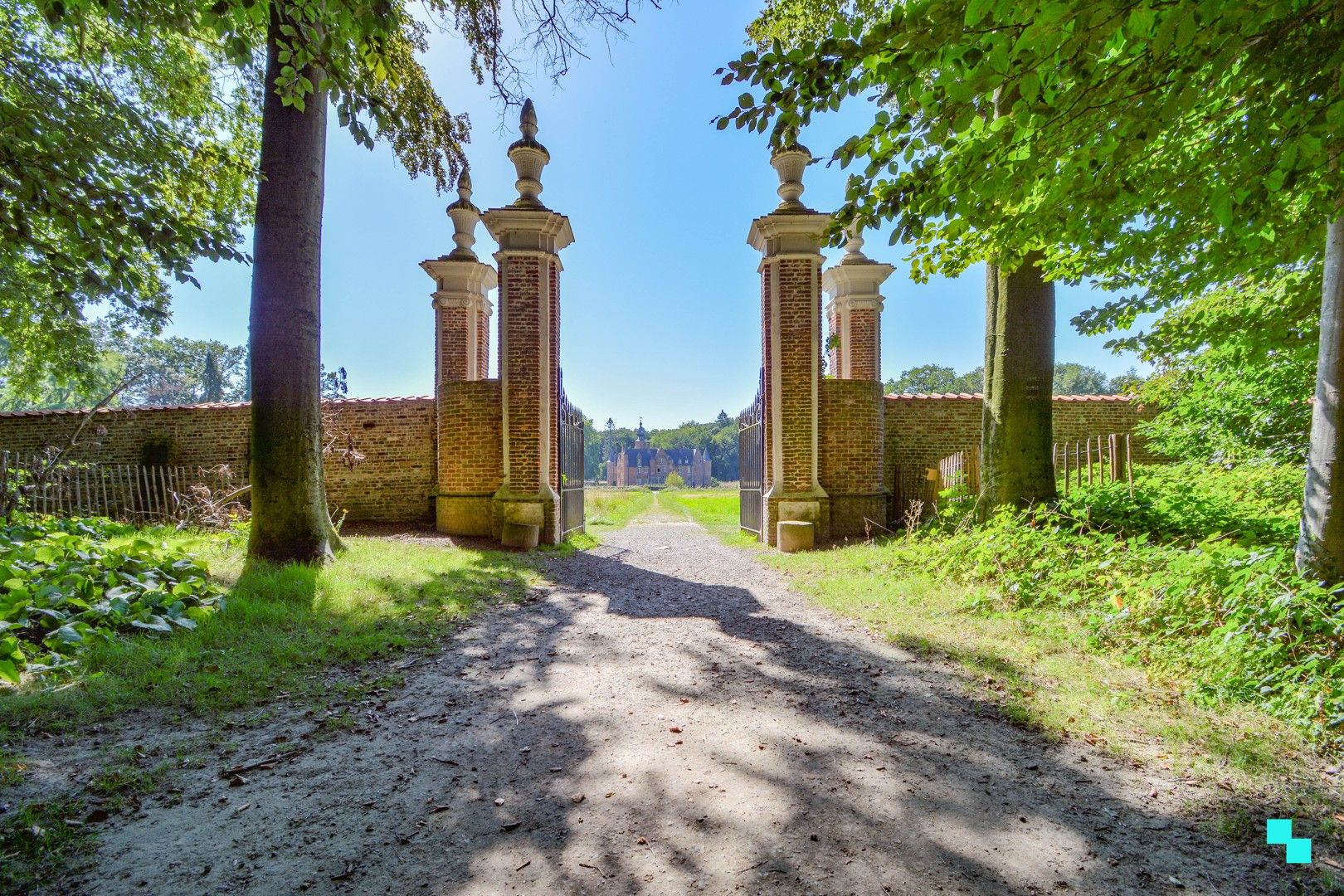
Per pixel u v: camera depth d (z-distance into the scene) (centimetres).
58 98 616
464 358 1412
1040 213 467
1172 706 359
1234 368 1156
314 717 353
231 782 278
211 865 218
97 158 541
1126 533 725
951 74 294
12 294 811
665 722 352
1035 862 222
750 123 334
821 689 403
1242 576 441
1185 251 691
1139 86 301
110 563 550
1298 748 306
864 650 488
